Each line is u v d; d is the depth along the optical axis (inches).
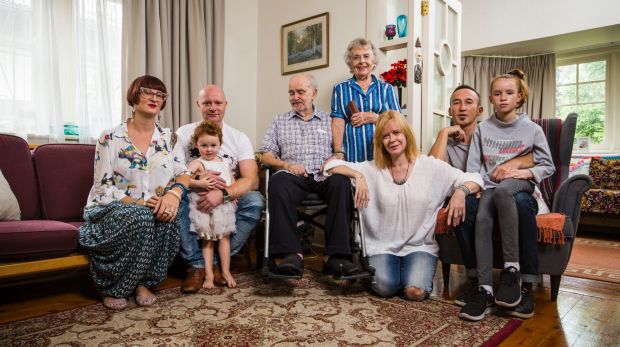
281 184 72.8
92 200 67.5
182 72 121.2
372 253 73.5
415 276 69.0
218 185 76.1
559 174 79.3
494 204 66.6
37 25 99.3
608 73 186.4
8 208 70.7
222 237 76.9
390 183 74.2
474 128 83.5
